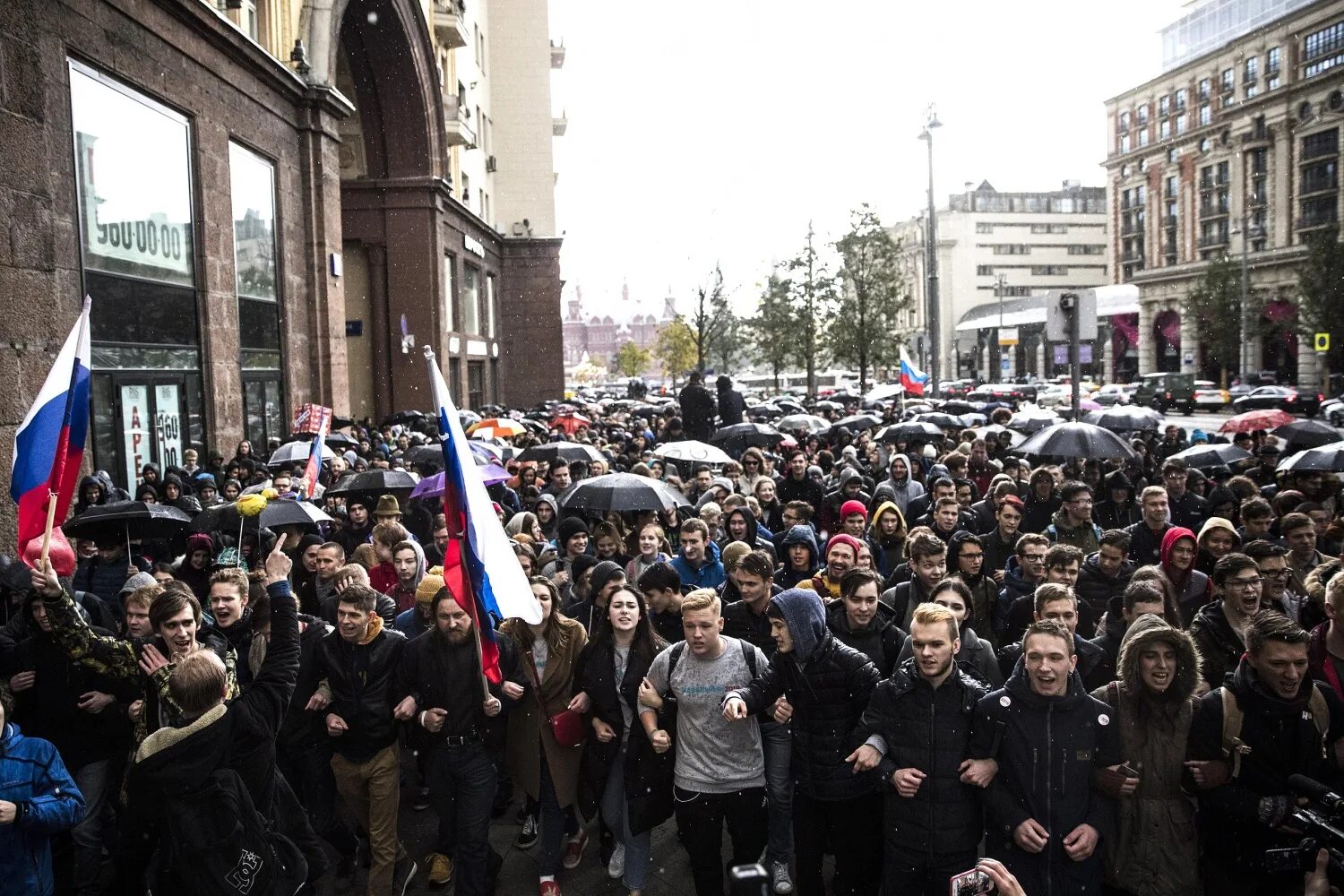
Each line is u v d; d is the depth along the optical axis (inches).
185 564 289.1
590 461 503.8
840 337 1765.5
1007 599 265.3
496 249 1888.5
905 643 203.6
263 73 696.4
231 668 195.0
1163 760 169.8
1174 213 3508.9
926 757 175.8
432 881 222.7
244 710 178.4
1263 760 165.0
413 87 1165.7
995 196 4909.0
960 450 495.8
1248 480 384.5
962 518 370.0
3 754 161.9
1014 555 285.9
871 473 522.3
